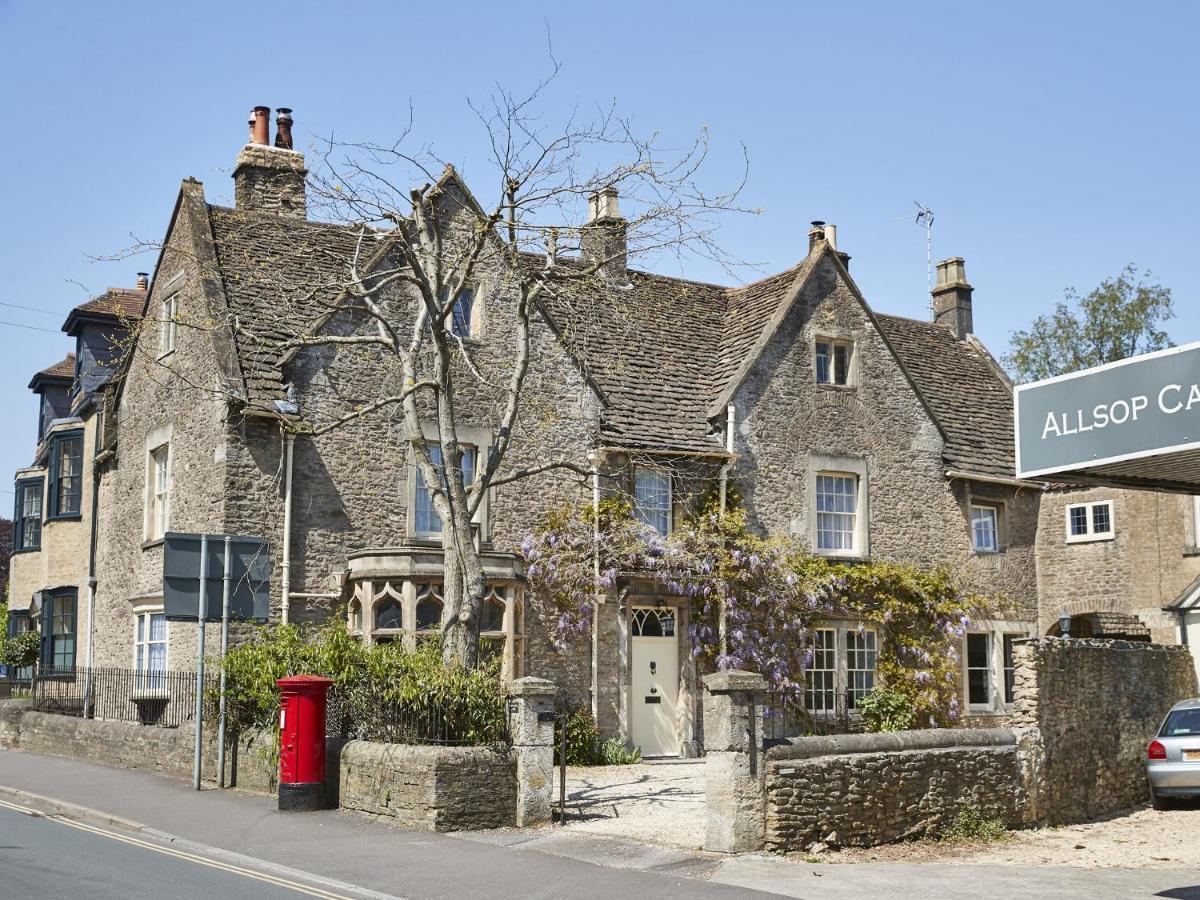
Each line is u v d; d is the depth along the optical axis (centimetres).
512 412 1603
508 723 1314
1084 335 4328
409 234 1733
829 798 1202
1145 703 1844
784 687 2166
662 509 2208
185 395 2048
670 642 2159
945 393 2761
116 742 1842
